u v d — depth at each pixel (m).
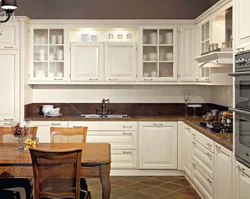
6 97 5.10
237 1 2.71
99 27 5.34
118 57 5.34
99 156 3.01
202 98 5.69
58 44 5.36
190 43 5.35
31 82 5.32
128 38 5.57
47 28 5.33
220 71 4.00
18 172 2.86
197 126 4.17
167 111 5.69
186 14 5.65
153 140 5.14
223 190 3.12
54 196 2.61
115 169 5.20
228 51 3.44
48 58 5.38
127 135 5.15
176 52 5.35
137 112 5.69
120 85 5.71
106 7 5.63
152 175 5.20
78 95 5.70
